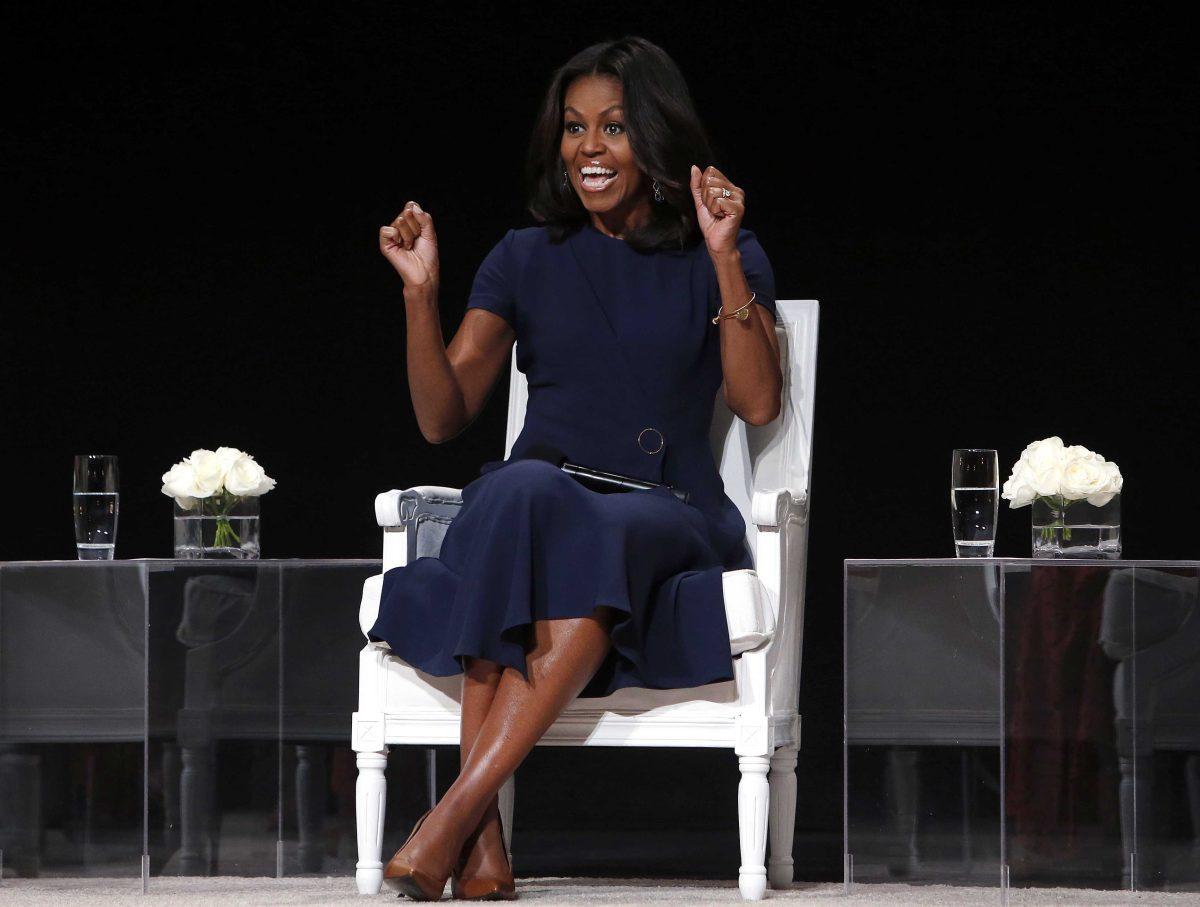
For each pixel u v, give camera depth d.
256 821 12.23
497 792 10.05
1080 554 11.09
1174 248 15.66
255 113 17.03
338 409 16.84
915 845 10.72
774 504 10.81
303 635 12.46
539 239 12.15
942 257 16.02
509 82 16.81
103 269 17.11
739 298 11.36
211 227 17.05
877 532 15.98
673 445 11.59
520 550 10.05
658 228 11.93
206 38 17.09
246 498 12.34
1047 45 15.90
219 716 12.03
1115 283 15.73
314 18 16.98
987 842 10.63
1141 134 15.73
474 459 16.73
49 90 17.19
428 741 10.73
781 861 12.04
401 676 10.78
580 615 10.09
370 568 12.77
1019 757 10.56
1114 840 10.54
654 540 10.44
